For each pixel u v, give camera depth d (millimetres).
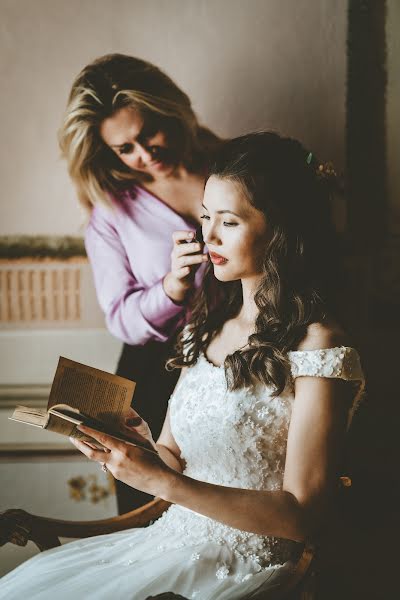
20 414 1345
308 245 1592
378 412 2297
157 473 1341
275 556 1513
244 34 2229
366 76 2225
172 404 1718
